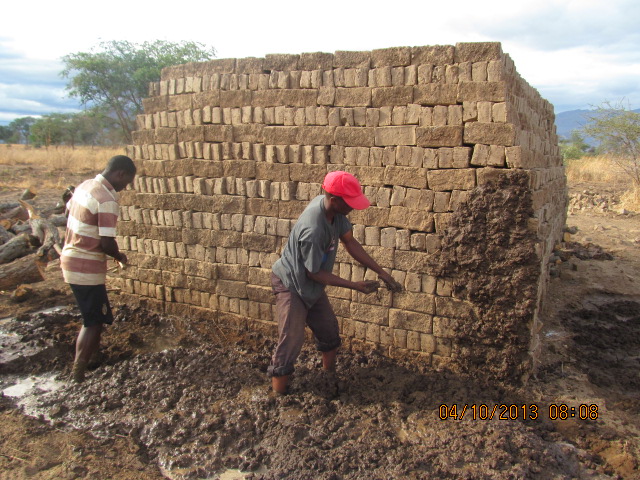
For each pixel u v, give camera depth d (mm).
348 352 4438
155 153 5344
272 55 4500
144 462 3162
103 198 4047
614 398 3893
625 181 15539
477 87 3637
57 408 3715
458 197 3816
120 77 25500
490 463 2953
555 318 5305
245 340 4852
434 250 3967
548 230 4461
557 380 4016
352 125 4168
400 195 4020
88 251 4082
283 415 3520
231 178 4824
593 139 15172
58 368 4449
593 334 5027
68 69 25516
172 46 26641
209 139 4922
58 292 6371
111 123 30938
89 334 4152
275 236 4688
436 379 3922
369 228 4180
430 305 4047
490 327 3795
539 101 5543
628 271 7043
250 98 4633
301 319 3662
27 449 3258
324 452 3131
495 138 3633
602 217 11500
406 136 3938
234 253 4949
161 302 5535
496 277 3729
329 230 3410
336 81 4195
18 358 4480
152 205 5391
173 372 4203
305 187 4441
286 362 3656
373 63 4055
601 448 3219
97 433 3449
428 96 3834
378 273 3805
